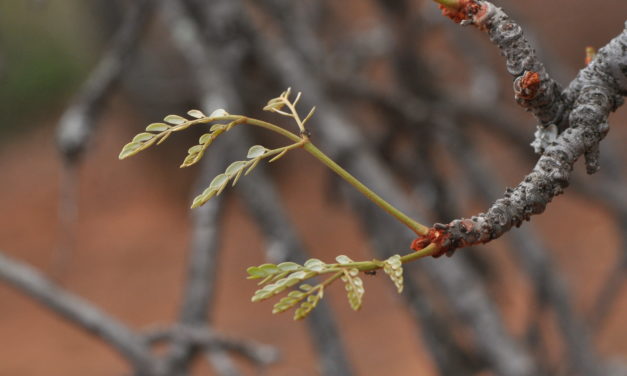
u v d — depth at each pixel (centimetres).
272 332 841
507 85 716
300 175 1077
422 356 779
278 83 373
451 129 479
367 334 826
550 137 105
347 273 87
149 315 906
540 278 413
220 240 328
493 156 952
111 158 1196
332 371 307
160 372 311
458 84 682
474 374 344
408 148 486
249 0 474
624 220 473
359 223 340
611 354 692
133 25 378
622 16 1211
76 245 1047
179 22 368
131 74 748
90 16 786
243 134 341
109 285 963
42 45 1290
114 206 1112
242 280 930
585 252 868
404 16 491
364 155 330
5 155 1274
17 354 869
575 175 464
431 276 303
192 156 90
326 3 662
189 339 312
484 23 104
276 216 324
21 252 1031
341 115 362
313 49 460
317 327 312
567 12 1245
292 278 86
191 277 321
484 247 456
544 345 411
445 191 477
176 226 1065
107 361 848
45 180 1199
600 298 509
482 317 293
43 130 1312
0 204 1152
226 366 310
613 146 495
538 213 96
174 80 736
